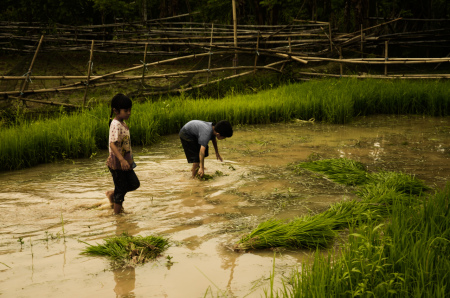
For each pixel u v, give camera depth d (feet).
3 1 76.64
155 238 12.98
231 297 9.98
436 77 46.42
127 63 66.33
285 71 52.90
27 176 21.50
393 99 37.42
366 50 65.10
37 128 26.63
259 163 22.98
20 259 12.11
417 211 13.46
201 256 12.24
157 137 29.99
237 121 34.14
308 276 9.53
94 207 16.67
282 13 82.43
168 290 10.36
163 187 19.10
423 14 73.92
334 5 87.40
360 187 18.34
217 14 74.13
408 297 8.78
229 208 16.26
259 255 12.31
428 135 28.89
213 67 51.03
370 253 10.16
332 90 39.27
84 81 39.09
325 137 29.17
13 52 70.08
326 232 13.07
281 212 15.71
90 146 26.23
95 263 11.88
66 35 69.77
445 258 10.07
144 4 82.33
